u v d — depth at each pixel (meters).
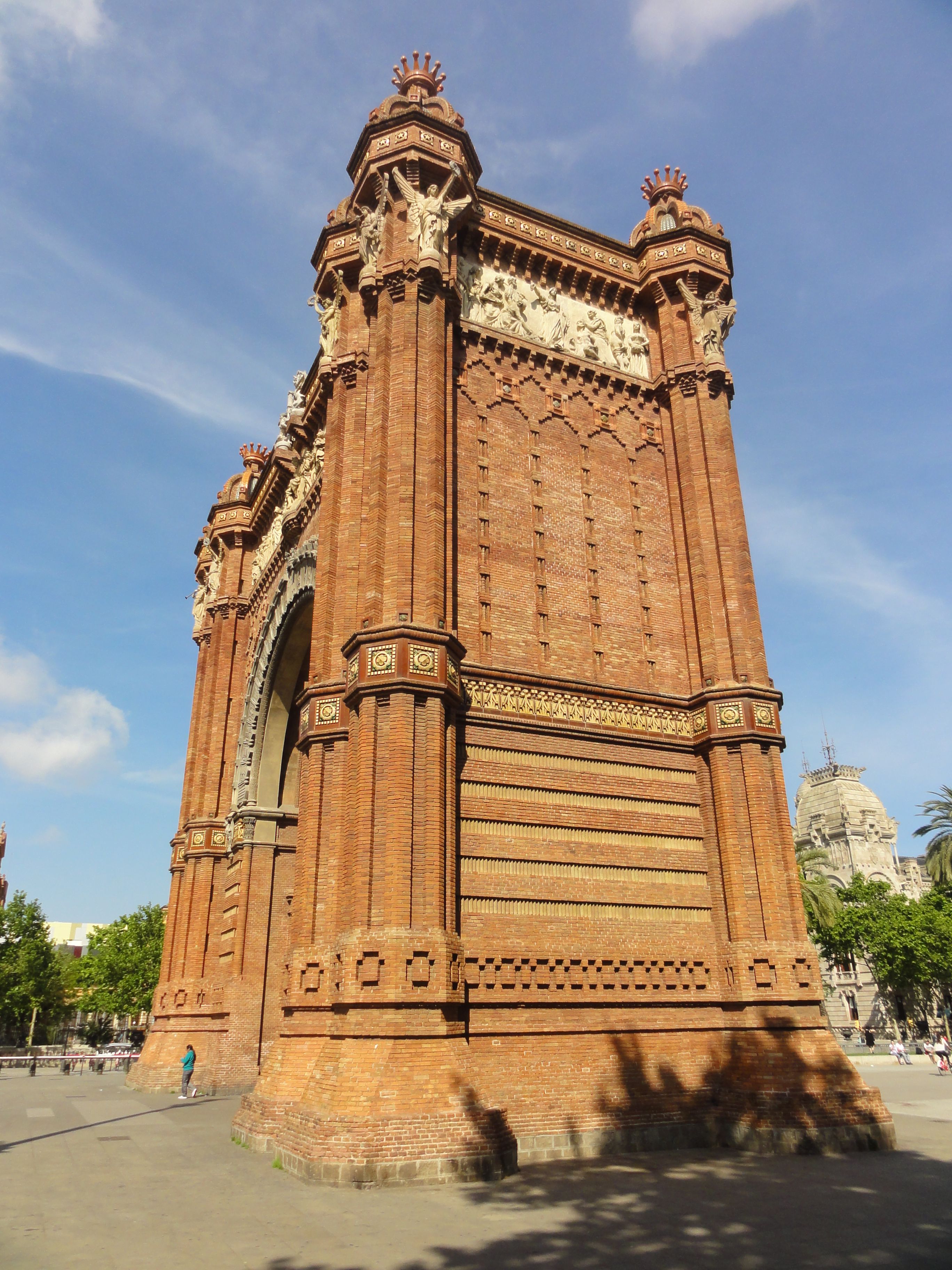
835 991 95.69
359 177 27.81
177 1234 12.62
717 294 30.55
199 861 42.56
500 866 21.53
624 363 30.16
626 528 27.89
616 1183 16.38
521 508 26.09
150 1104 32.75
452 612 22.62
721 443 28.75
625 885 23.03
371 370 25.09
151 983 84.62
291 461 37.72
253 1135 20.58
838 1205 14.35
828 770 123.31
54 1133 24.42
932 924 64.06
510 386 27.47
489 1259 11.24
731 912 23.45
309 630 37.12
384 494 22.88
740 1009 22.50
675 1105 21.33
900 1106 29.44
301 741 23.83
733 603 26.61
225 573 47.53
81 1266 11.02
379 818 19.48
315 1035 20.53
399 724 19.97
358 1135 16.16
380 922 18.56
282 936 37.62
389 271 25.20
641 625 26.86
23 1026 105.25
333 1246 11.93
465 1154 16.50
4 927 87.44
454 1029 18.38
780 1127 20.27
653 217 32.00
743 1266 10.89
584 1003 21.20
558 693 24.08
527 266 29.39
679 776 25.27
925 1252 11.41
